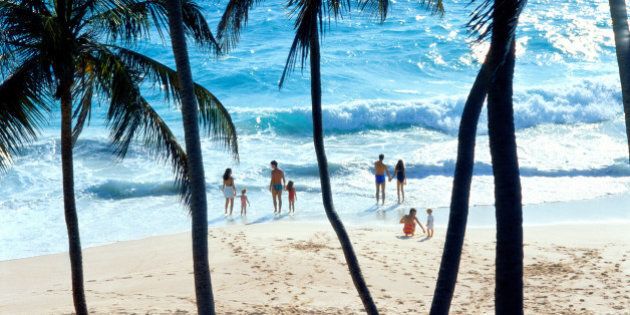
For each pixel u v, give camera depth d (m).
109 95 9.89
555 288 13.64
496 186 6.94
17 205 22.61
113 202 23.12
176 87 9.86
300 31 7.86
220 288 13.98
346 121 31.39
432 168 26.05
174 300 13.27
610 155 27.08
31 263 17.12
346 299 13.29
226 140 10.05
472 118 6.62
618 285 13.65
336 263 15.64
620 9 6.43
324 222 20.48
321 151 9.01
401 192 23.50
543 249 16.44
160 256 16.97
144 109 9.91
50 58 8.97
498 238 6.97
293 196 22.05
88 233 19.94
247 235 18.28
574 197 22.52
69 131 10.11
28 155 26.73
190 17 9.66
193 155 7.65
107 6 9.86
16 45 9.14
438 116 31.72
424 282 14.39
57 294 14.27
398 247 16.95
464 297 13.48
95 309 12.55
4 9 8.82
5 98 9.15
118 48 9.82
